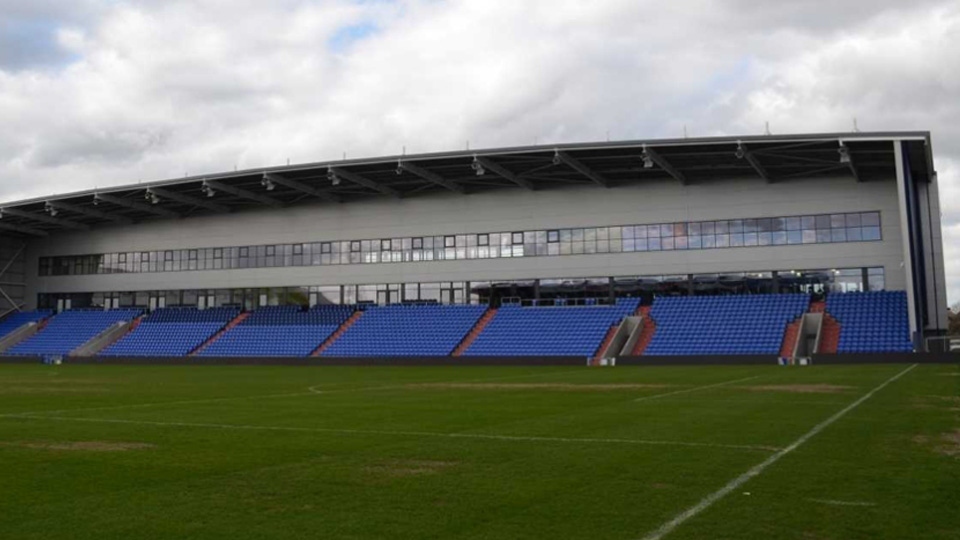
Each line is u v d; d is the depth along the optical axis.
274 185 55.06
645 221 53.12
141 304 67.94
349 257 60.75
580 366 45.06
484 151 47.59
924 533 7.22
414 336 54.69
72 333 66.38
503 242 56.56
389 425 15.77
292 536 7.36
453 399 22.27
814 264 49.16
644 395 22.62
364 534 7.41
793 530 7.36
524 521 7.80
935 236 47.38
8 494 9.26
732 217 51.19
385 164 50.56
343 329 57.72
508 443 12.97
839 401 19.59
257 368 47.59
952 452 11.49
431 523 7.77
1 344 66.44
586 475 10.06
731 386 25.62
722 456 11.35
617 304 52.53
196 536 7.38
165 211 64.81
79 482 9.96
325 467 10.89
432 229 58.50
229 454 12.12
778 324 46.69
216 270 65.06
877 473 9.95
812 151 44.69
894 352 39.91
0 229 69.94
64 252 71.94
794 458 11.11
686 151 45.62
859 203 48.56
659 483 9.51
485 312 55.50
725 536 7.19
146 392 26.56
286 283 62.53
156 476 10.34
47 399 23.53
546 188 55.62
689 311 49.88
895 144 40.56
